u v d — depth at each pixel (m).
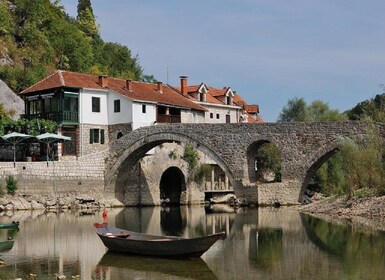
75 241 30.17
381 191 42.03
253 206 48.88
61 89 55.31
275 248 27.39
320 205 46.44
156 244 24.53
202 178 63.22
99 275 21.41
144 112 58.78
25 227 36.44
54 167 50.53
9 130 52.12
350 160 43.75
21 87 68.69
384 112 50.94
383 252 25.62
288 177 47.72
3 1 81.50
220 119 75.44
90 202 53.06
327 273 21.25
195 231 35.19
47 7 90.00
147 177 58.53
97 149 58.09
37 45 80.81
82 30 104.62
